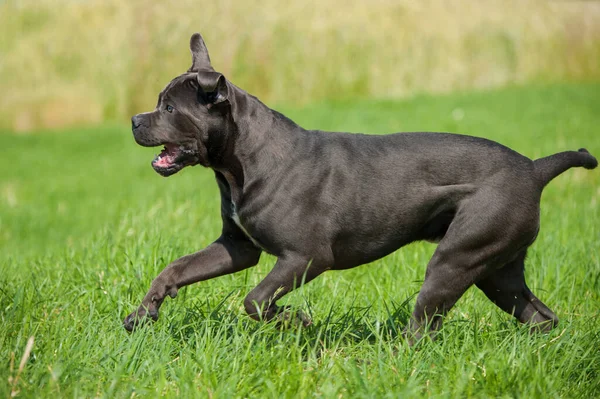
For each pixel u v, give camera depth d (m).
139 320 7.50
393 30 38.56
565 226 12.05
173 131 7.67
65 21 36.94
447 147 7.81
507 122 27.45
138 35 36.12
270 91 36.62
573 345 7.21
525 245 7.81
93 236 11.89
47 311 8.12
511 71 39.97
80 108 35.78
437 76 38.25
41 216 19.48
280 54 36.81
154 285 7.62
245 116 7.59
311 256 7.48
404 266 10.02
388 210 7.70
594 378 6.90
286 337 7.20
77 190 22.62
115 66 36.00
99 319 7.82
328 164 7.64
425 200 7.70
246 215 7.56
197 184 20.39
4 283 8.73
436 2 40.47
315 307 8.51
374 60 37.72
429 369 6.91
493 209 7.52
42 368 6.50
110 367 6.82
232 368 6.71
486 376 6.62
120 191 21.64
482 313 8.44
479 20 40.50
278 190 7.45
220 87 7.43
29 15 37.19
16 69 36.19
